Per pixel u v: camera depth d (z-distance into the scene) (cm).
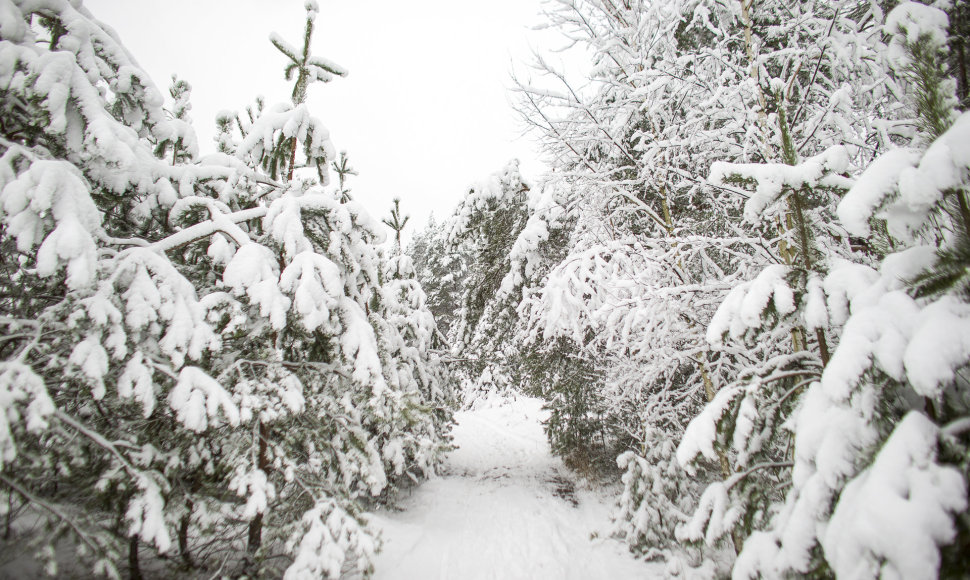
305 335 450
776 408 267
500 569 564
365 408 461
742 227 525
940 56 188
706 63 520
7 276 314
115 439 327
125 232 418
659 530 573
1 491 264
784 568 177
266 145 510
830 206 362
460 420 1648
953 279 156
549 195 735
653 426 629
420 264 3059
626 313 492
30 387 238
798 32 453
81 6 380
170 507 349
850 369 163
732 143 486
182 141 485
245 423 391
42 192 259
